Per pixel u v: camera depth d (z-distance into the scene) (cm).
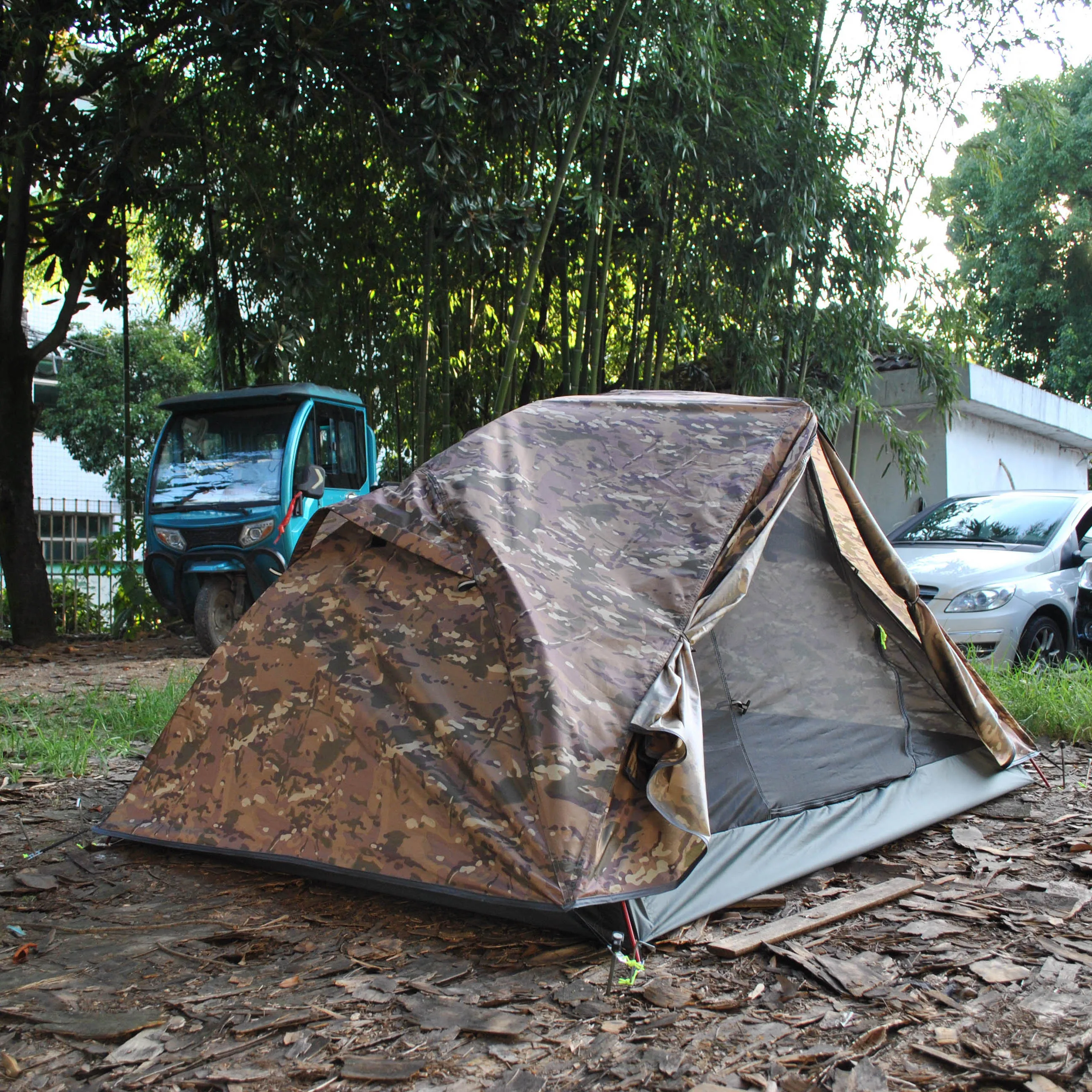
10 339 994
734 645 390
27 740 519
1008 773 446
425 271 880
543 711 288
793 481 372
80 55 947
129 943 285
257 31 740
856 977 254
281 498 816
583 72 846
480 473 357
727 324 952
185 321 1919
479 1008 240
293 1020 235
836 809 369
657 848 284
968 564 688
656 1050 219
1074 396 2339
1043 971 258
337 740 324
